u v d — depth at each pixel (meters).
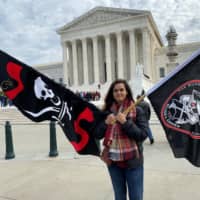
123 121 2.38
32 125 15.98
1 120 18.94
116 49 53.59
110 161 2.53
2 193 4.24
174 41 18.55
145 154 6.68
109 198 3.90
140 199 2.52
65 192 4.20
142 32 48.53
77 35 53.72
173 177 4.76
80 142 2.96
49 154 6.80
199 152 2.65
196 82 2.65
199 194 3.94
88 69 53.78
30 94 2.90
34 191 4.29
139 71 28.11
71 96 2.98
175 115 2.67
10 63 2.84
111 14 51.03
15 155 7.07
